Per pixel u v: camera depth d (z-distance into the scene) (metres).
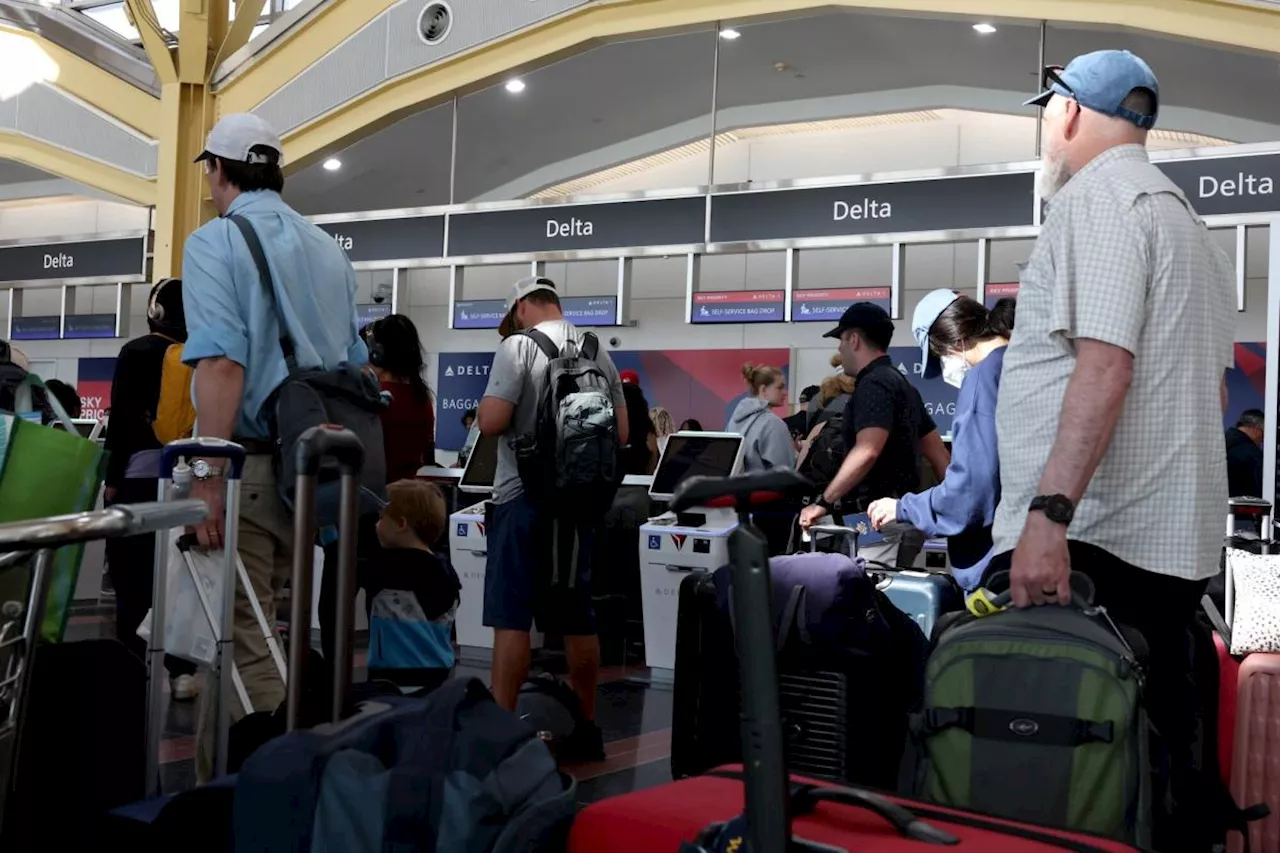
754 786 1.45
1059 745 1.91
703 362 16.09
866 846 1.60
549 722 4.85
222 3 12.31
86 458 2.23
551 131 11.98
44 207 19.56
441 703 1.80
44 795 2.27
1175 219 2.31
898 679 3.10
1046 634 2.00
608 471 3.91
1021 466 2.36
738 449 6.48
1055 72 2.45
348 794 1.68
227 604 2.50
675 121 12.30
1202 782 2.50
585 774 4.23
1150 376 2.27
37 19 13.01
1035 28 9.05
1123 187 2.28
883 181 9.03
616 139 12.52
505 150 12.19
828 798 1.73
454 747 1.76
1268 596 3.12
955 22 9.17
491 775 1.76
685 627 3.17
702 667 3.14
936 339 3.49
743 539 1.48
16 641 1.65
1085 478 2.14
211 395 2.78
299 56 11.38
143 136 12.53
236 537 2.54
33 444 2.15
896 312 9.05
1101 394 2.15
